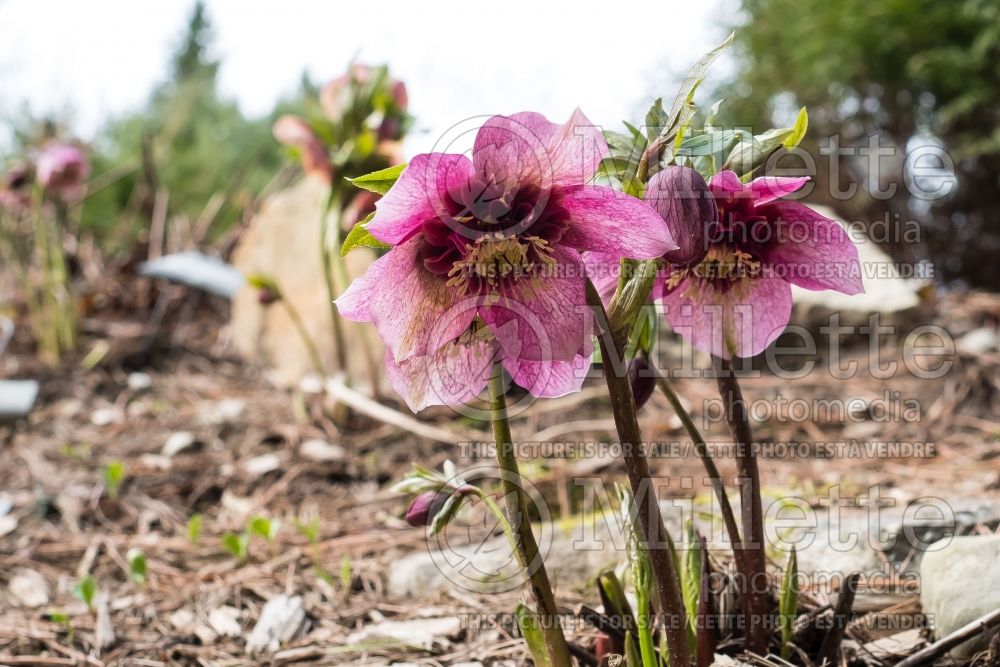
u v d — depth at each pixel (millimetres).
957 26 1441
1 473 773
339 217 848
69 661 480
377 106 816
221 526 658
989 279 1370
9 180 1128
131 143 2355
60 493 719
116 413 936
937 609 430
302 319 1035
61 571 590
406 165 329
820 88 1523
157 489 729
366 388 940
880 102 1486
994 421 739
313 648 474
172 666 473
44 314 1209
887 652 421
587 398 863
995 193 1379
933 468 645
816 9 1495
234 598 529
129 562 592
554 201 327
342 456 769
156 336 1154
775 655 391
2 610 536
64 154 1086
